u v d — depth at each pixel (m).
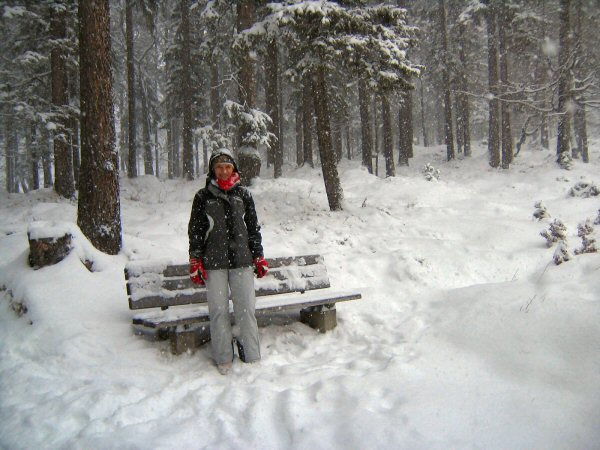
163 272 4.32
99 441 2.66
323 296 4.80
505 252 7.27
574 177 16.17
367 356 4.10
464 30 26.72
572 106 18.08
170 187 19.56
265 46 12.51
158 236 8.55
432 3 27.03
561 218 9.62
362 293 5.88
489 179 19.41
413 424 2.77
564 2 18.42
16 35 17.44
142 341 4.29
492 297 4.75
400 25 10.50
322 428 2.79
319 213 10.51
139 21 25.02
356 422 2.79
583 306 3.92
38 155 22.59
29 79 16.03
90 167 6.21
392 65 9.97
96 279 5.20
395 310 5.42
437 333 4.39
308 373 3.66
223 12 13.67
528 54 23.75
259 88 26.45
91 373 3.65
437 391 3.22
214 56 14.55
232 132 14.69
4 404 3.17
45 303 4.60
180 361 3.98
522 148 31.19
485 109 36.12
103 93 6.29
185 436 2.74
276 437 2.76
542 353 3.52
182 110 25.39
